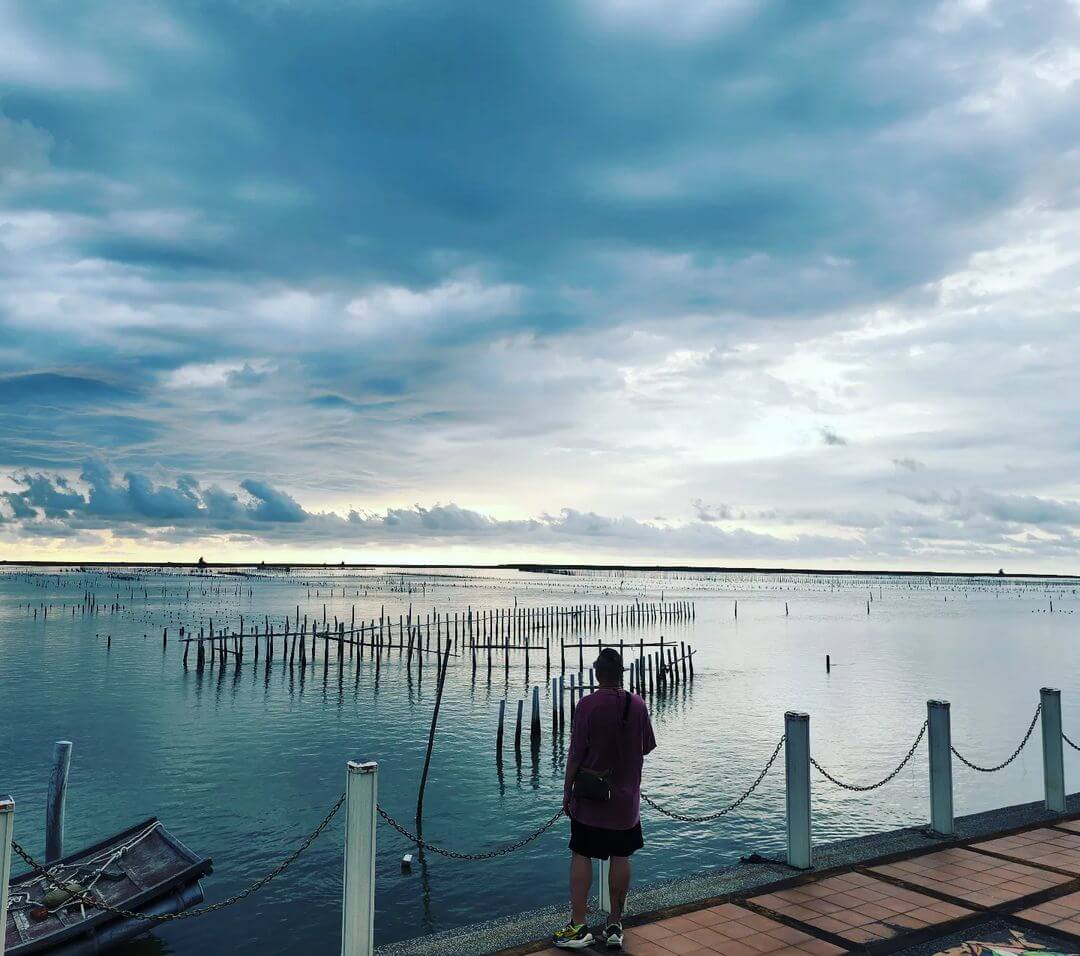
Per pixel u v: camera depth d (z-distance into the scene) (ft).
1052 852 27.96
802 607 390.83
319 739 91.61
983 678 139.44
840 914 22.47
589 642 209.46
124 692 122.62
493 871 52.75
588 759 20.57
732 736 92.48
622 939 20.58
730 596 499.92
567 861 54.60
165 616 271.08
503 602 380.17
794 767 26.89
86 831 59.16
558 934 20.43
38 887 37.29
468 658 179.73
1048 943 20.47
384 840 58.70
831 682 135.54
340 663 143.43
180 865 38.70
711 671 149.79
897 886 24.72
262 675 146.51
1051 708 33.81
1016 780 72.33
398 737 93.81
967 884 24.84
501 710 85.46
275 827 59.98
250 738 91.45
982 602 477.36
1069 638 221.46
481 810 66.54
